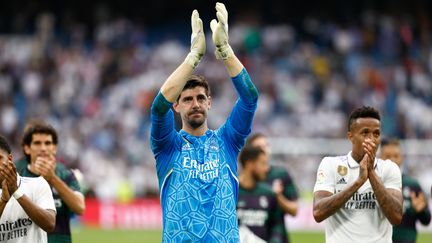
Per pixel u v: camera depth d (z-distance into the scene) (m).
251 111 12.43
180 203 12.07
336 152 42.72
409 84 53.53
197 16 12.15
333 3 60.41
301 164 42.25
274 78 52.03
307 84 52.16
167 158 12.32
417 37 58.41
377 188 12.65
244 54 55.28
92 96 50.62
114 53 55.00
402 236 17.72
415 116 50.31
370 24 58.34
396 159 17.88
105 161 43.41
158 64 54.25
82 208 15.10
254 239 17.64
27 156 15.41
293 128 48.16
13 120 48.59
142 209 38.88
